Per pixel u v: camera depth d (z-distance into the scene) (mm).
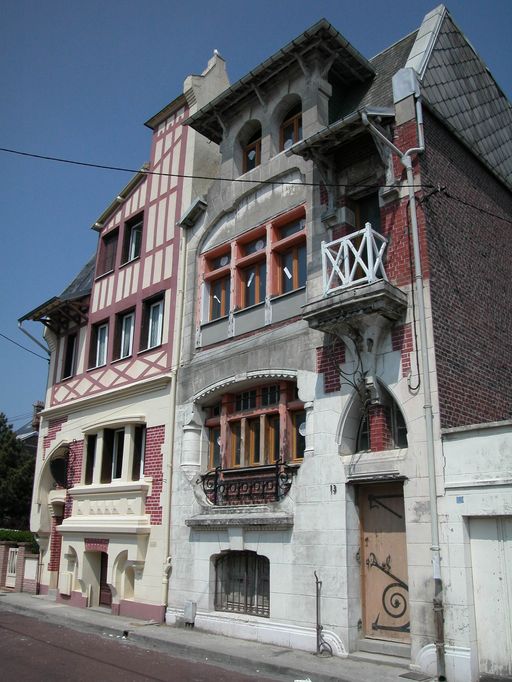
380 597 9750
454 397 9719
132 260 17406
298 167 12766
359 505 10336
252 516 11320
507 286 12602
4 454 35406
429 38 12125
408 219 10430
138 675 8641
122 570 14391
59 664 9242
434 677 8305
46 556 18047
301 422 11875
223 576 12234
